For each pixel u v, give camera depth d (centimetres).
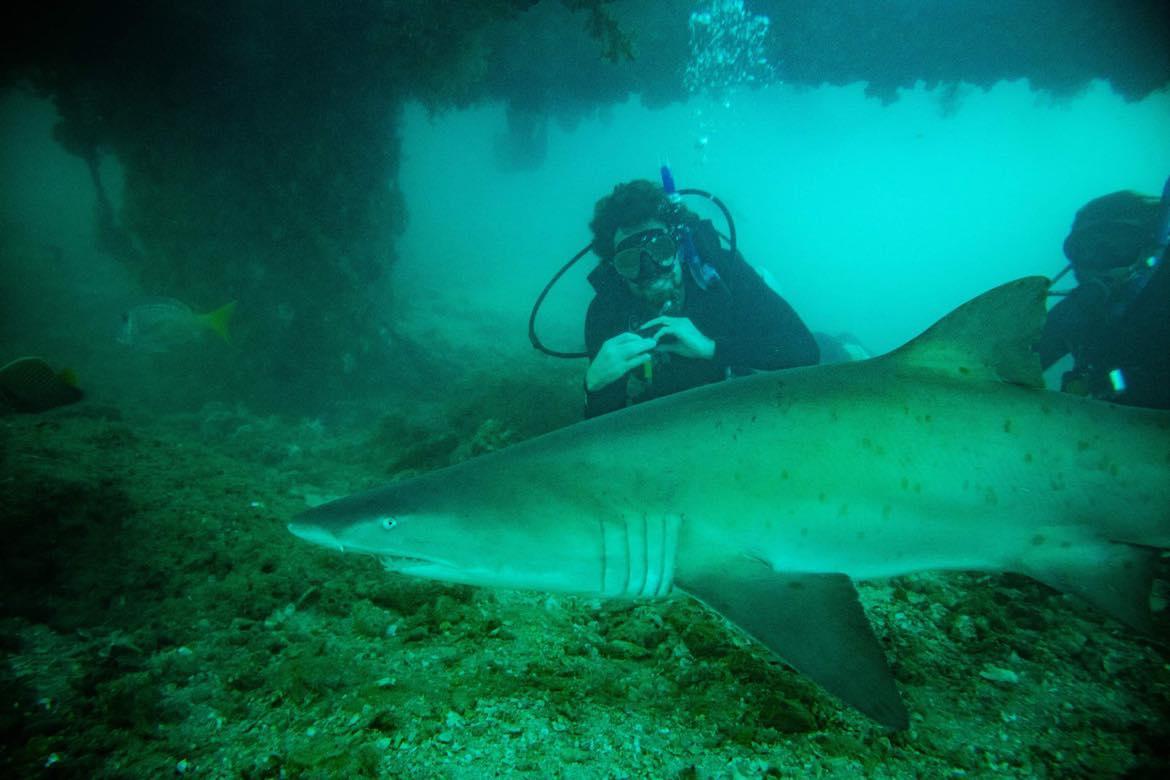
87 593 328
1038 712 232
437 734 208
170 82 954
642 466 217
